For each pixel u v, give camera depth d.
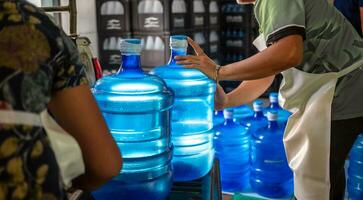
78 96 0.75
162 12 3.12
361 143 2.33
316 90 1.59
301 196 1.67
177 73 1.42
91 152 0.78
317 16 1.51
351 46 1.58
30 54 0.66
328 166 1.60
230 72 1.41
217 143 2.05
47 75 0.68
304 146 1.63
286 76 1.61
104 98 1.20
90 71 1.50
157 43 3.17
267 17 1.47
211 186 1.32
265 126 2.15
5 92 0.64
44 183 0.67
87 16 3.06
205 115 1.49
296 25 1.40
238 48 4.09
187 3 3.34
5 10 0.67
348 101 1.59
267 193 2.07
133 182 1.20
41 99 0.68
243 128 2.12
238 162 2.10
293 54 1.37
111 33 3.14
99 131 0.78
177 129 1.41
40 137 0.67
